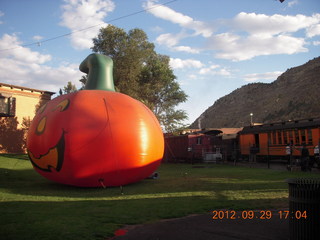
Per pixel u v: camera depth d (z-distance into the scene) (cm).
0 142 2972
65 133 1101
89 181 1137
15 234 542
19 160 2214
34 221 630
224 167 2377
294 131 2466
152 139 1227
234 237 549
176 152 3459
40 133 1174
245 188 1112
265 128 2919
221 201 867
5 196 1001
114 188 1195
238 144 3434
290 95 12281
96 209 778
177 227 616
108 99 1216
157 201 888
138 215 710
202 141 3209
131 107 1230
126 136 1137
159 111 3944
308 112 9481
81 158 1088
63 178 1150
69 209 777
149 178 1508
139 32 4469
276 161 2711
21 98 3180
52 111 1196
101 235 552
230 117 14525
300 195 498
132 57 4300
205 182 1327
